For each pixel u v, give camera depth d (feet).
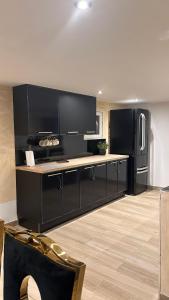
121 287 7.06
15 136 11.43
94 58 7.06
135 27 5.00
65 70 8.40
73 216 12.59
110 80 10.11
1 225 4.11
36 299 6.49
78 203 12.42
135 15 4.47
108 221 12.07
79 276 2.50
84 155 15.58
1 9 4.18
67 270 2.57
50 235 10.50
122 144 17.03
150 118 18.24
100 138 17.13
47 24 4.81
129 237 10.26
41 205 10.43
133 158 16.65
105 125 17.78
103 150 16.51
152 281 7.32
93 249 9.25
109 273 7.73
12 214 11.51
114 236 10.36
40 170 10.37
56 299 2.60
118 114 17.11
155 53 6.69
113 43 5.91
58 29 5.05
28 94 10.55
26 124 10.71
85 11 4.30
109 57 7.01
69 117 12.88
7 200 11.27
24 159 11.89
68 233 10.68
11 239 3.35
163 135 17.71
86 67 8.02
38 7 4.14
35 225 10.85
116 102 18.10
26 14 4.39
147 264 8.23
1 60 7.16
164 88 11.99
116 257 8.67
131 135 16.58
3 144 10.93
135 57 7.02
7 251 3.36
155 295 6.72
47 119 11.55
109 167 14.76
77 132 13.50
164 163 17.87
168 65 7.89
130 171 16.85
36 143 12.42
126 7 4.17
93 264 8.23
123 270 7.89
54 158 13.39
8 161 11.19
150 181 18.71
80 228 11.23
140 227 11.31
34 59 7.09
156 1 3.96
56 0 3.91
